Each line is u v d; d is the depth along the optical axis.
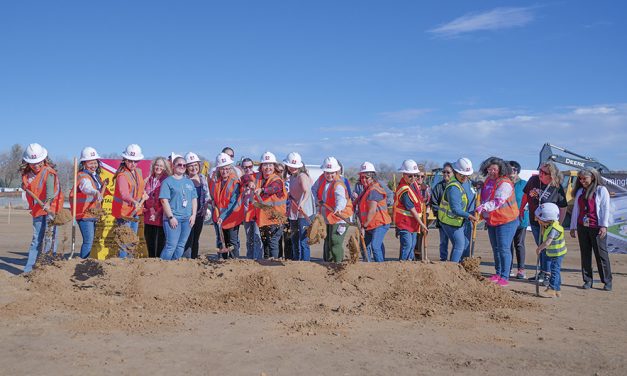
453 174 9.96
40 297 7.05
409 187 9.61
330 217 9.26
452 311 7.11
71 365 4.76
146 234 9.74
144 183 10.19
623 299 8.29
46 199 8.83
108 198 10.62
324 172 9.31
